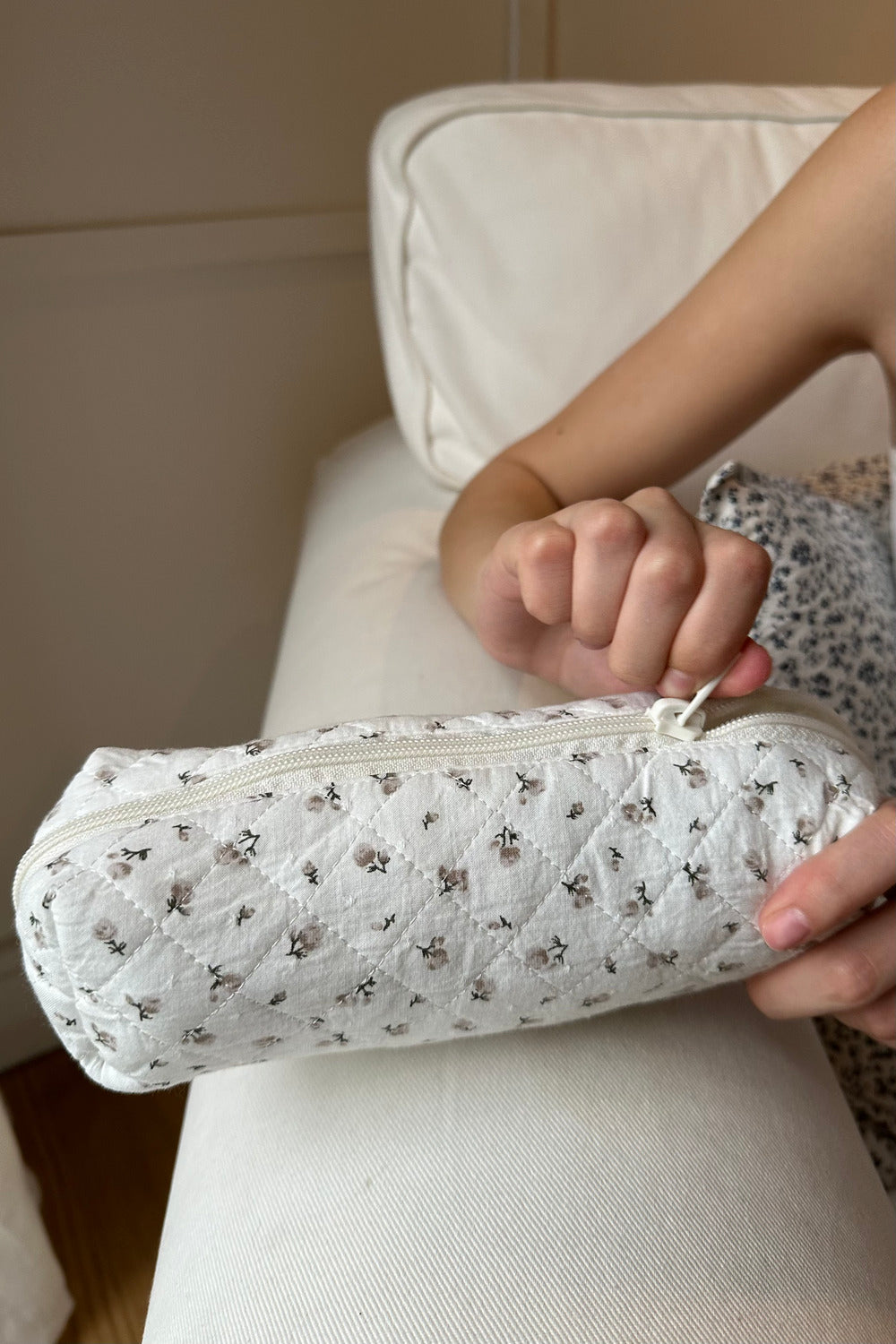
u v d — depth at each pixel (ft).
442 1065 1.19
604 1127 1.10
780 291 1.72
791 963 1.16
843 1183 1.13
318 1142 1.13
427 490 2.33
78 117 2.29
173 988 0.93
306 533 2.53
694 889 1.03
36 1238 2.18
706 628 1.06
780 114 2.15
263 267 2.71
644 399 1.79
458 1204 1.03
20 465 2.52
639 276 2.04
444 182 1.99
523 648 1.44
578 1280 0.96
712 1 3.34
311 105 2.64
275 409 2.92
